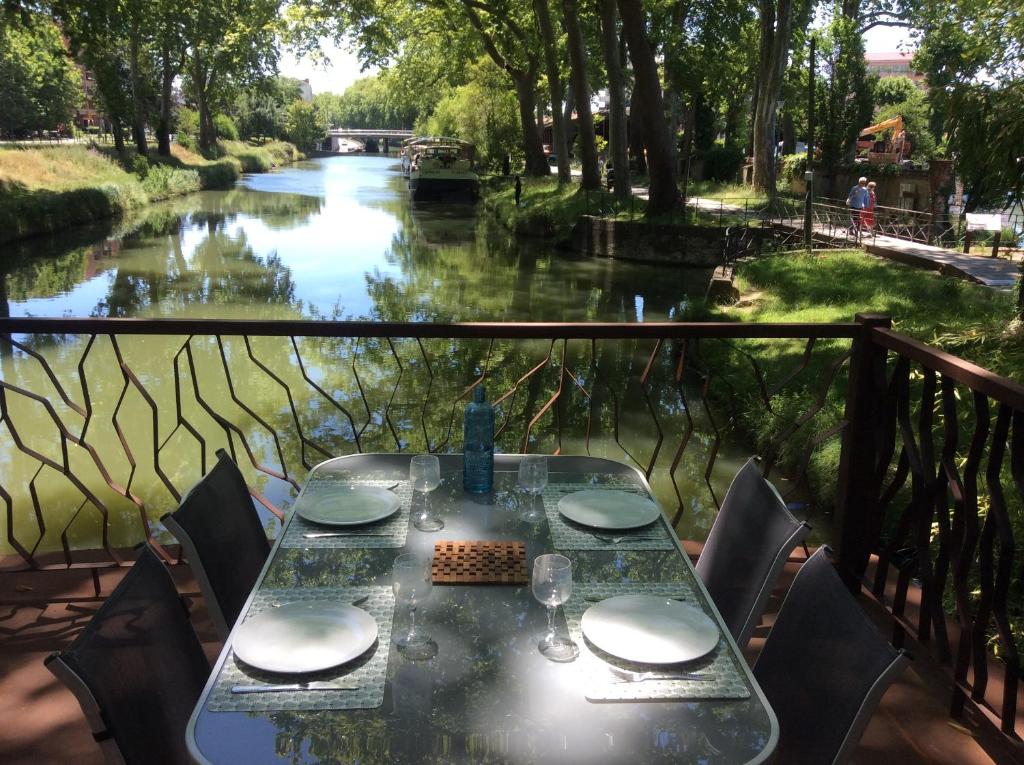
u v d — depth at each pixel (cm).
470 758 138
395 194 4369
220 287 1819
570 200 2806
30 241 2400
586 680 160
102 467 338
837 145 2884
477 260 2278
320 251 2373
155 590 178
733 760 139
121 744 140
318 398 1060
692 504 746
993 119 600
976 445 247
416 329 313
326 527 227
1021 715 264
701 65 2791
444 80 4906
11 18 2000
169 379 1134
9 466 838
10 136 5116
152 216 3141
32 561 338
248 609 185
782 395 906
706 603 192
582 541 222
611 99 2602
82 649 140
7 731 249
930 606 281
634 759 138
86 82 6166
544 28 2978
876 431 316
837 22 2872
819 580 178
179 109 5956
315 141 9712
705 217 2378
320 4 2966
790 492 349
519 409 1029
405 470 271
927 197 2338
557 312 1636
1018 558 402
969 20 641
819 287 1368
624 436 930
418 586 172
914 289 1306
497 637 175
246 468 831
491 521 232
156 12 3459
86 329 307
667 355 1294
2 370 1162
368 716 149
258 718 148
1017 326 659
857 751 246
